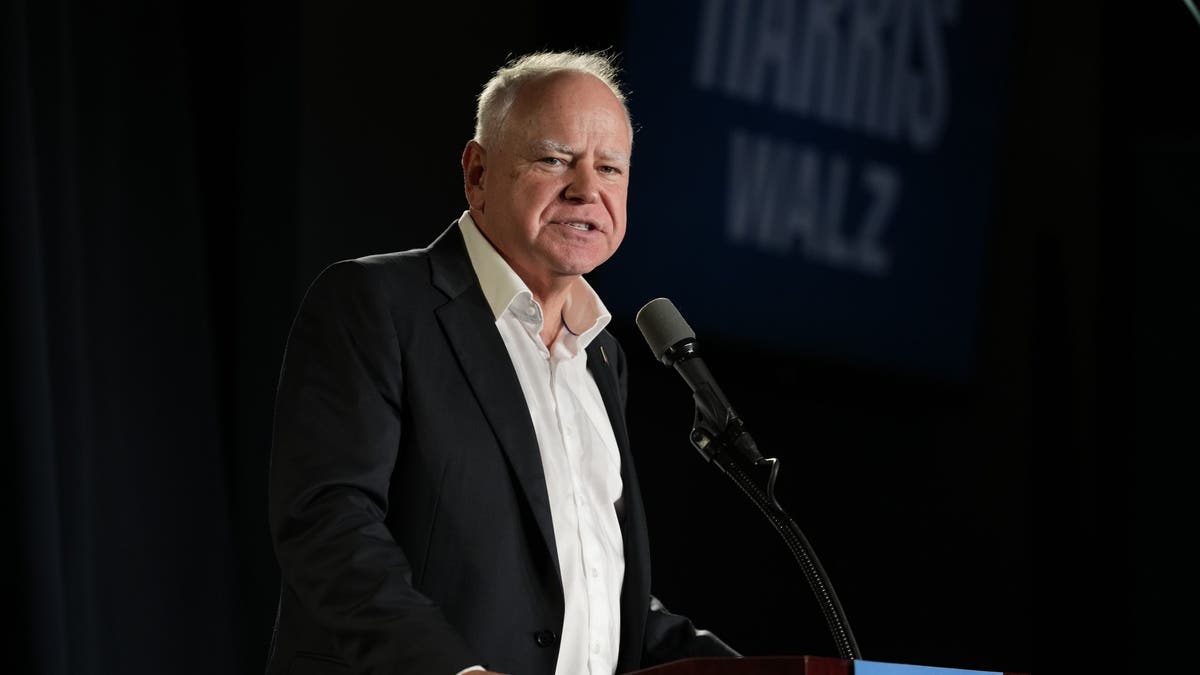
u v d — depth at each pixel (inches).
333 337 184.2
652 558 430.6
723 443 194.2
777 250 455.8
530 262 199.0
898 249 482.6
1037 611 241.4
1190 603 355.3
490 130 202.1
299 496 172.6
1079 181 513.7
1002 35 502.9
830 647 458.0
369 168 371.2
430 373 185.6
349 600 161.5
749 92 447.5
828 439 467.5
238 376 352.8
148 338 334.6
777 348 455.5
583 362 208.4
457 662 153.9
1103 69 518.0
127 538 328.2
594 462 199.6
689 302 438.6
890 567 474.3
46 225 316.5
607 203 199.0
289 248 357.4
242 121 355.6
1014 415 501.0
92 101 328.5
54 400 315.0
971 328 495.8
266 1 359.9
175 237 340.2
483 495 182.7
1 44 304.2
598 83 201.6
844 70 469.7
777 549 453.4
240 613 346.3
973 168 496.7
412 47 381.7
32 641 298.0
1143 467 403.9
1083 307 500.4
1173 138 514.6
